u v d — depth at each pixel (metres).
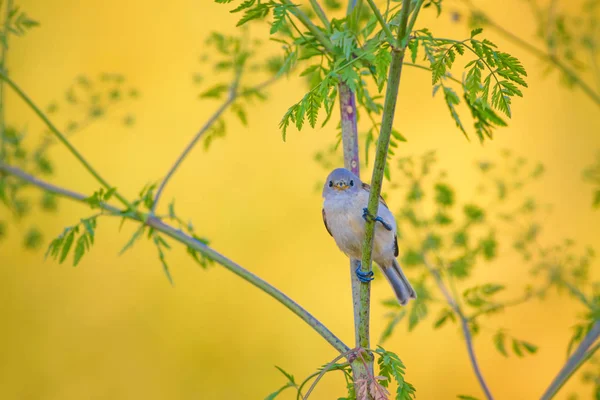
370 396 5.94
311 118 5.87
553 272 8.68
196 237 7.66
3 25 9.09
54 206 10.70
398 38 5.34
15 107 14.98
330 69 7.11
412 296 8.77
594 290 8.69
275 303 14.64
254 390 13.98
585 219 14.15
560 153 14.78
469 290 8.16
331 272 14.69
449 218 8.98
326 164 9.70
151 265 15.05
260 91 9.77
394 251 8.73
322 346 14.20
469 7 10.41
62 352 14.24
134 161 15.58
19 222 10.66
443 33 13.73
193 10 16.39
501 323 12.84
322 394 13.85
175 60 16.11
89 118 10.47
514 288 12.59
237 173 15.62
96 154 15.51
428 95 15.19
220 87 9.71
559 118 15.04
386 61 5.91
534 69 15.12
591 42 10.12
